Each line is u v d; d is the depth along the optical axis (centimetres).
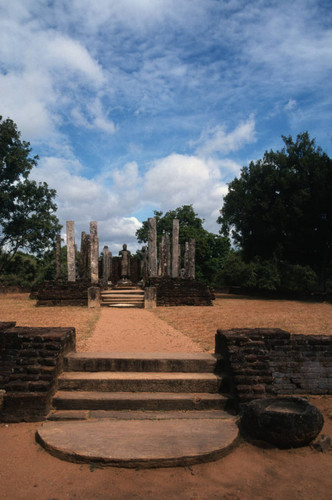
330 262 2702
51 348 495
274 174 2530
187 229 4112
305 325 960
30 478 318
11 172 2845
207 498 292
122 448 351
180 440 371
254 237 2659
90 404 460
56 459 349
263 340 534
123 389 491
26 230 2972
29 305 1694
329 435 405
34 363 480
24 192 2905
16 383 448
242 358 495
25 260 3428
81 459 339
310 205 2381
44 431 391
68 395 470
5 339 518
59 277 2497
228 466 343
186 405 468
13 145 2880
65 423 418
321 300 2000
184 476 325
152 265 1909
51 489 302
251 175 2691
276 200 2450
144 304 1659
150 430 396
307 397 516
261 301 2053
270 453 369
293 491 305
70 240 1875
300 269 3569
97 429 397
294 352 532
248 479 322
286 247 2595
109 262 3064
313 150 2602
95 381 489
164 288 1739
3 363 510
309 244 2483
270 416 379
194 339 789
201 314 1316
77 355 538
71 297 1692
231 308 1577
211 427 406
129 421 425
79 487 305
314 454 369
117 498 291
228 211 2788
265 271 3872
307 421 373
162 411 461
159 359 532
